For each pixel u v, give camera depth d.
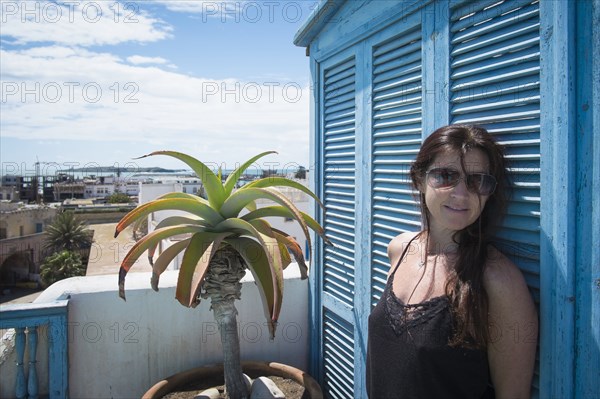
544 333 1.28
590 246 1.17
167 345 2.74
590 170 1.17
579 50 1.19
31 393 2.41
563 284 1.22
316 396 2.30
